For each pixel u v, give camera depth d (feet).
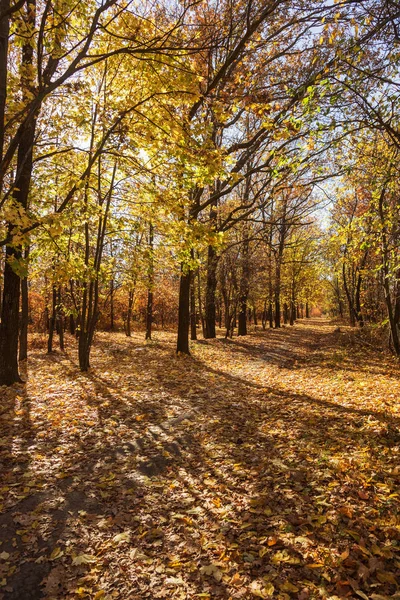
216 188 62.54
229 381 37.37
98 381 35.60
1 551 11.68
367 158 32.48
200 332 109.70
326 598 9.18
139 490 15.43
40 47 17.60
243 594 9.60
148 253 42.57
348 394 28.63
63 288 63.62
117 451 19.65
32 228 19.84
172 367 43.86
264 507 13.48
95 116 32.76
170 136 23.25
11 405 26.89
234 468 16.94
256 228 72.49
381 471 15.12
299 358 53.67
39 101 16.78
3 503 14.35
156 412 26.35
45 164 35.63
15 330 34.12
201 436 21.49
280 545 11.25
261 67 31.89
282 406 27.02
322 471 15.78
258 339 79.71
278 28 31.83
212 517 13.16
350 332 75.77
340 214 75.92
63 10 17.56
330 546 11.00
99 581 10.35
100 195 38.32
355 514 12.41
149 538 12.18
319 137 21.25
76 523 13.08
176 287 112.78
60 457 18.76
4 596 9.92
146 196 32.12
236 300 81.20
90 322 41.78
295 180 33.78
